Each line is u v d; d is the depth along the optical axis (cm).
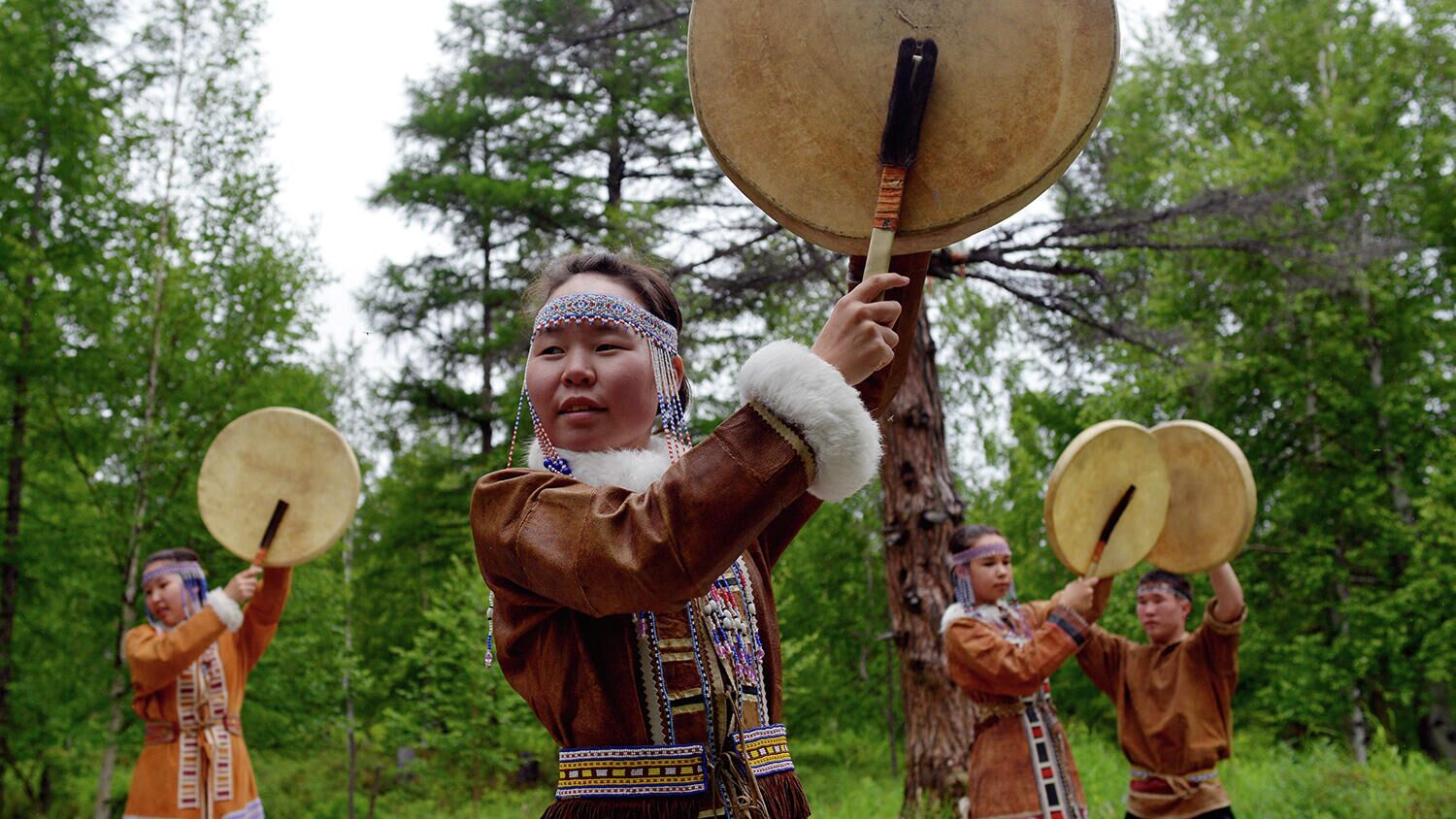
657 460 175
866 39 170
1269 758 1207
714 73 174
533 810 1338
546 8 1045
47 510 1102
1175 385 1433
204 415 1074
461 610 1076
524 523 158
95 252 1097
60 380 1032
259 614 584
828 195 169
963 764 800
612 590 146
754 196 172
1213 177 1396
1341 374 1495
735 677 176
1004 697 523
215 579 1073
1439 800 830
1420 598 1362
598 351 183
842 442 143
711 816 166
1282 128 1661
